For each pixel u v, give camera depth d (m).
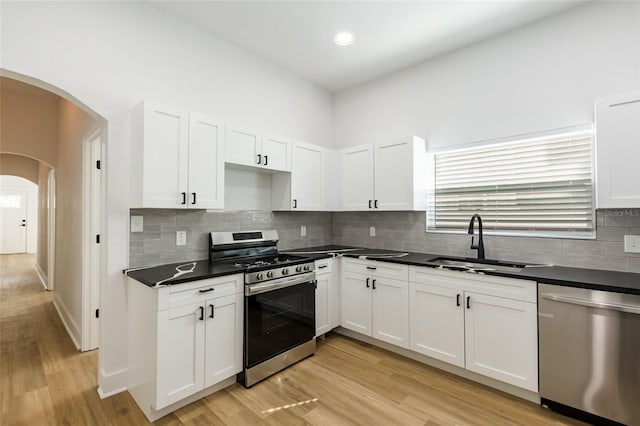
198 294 2.02
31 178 6.59
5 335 3.25
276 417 1.91
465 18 2.49
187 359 1.97
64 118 3.77
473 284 2.26
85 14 2.05
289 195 3.13
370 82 3.66
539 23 2.50
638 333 1.66
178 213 2.54
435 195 3.15
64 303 3.72
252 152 2.76
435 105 3.12
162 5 2.38
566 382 1.88
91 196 2.94
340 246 3.84
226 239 2.78
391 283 2.75
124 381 2.22
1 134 3.72
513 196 2.69
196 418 1.90
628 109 1.88
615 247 2.18
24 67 1.82
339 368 2.53
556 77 2.42
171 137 2.21
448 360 2.39
